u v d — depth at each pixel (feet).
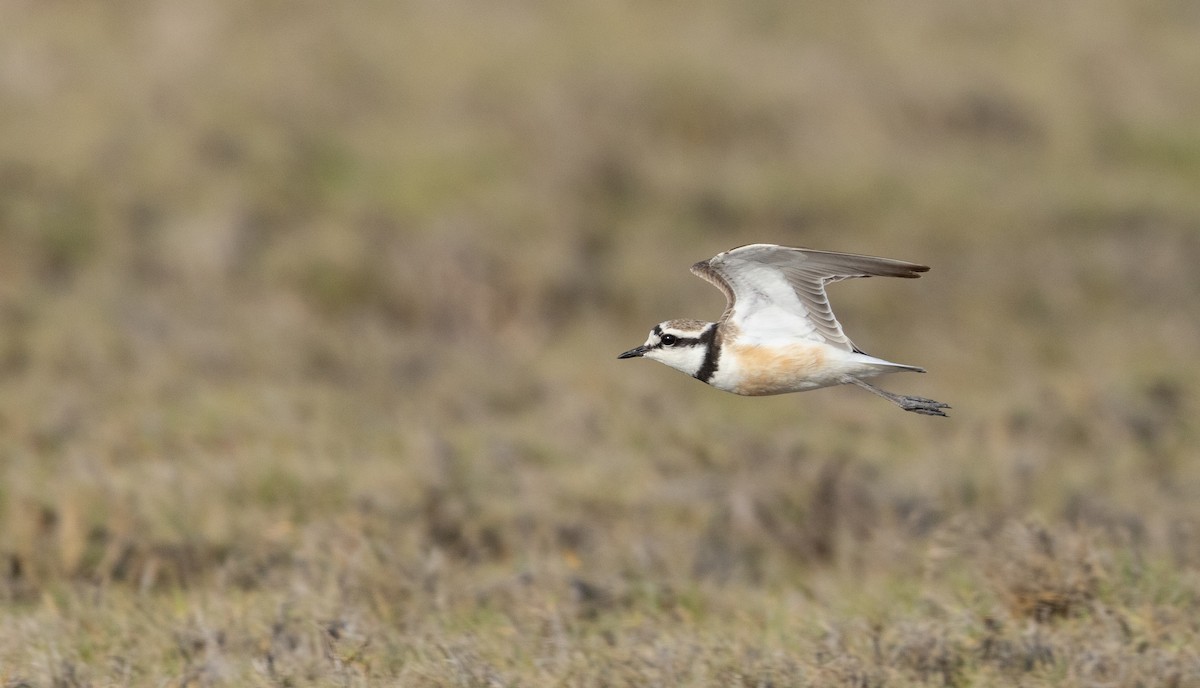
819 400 50.42
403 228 65.00
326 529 35.94
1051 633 28.94
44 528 37.09
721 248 66.39
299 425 44.75
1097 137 81.25
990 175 74.95
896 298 61.21
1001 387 52.54
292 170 68.54
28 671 28.07
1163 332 58.39
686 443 44.24
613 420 46.62
